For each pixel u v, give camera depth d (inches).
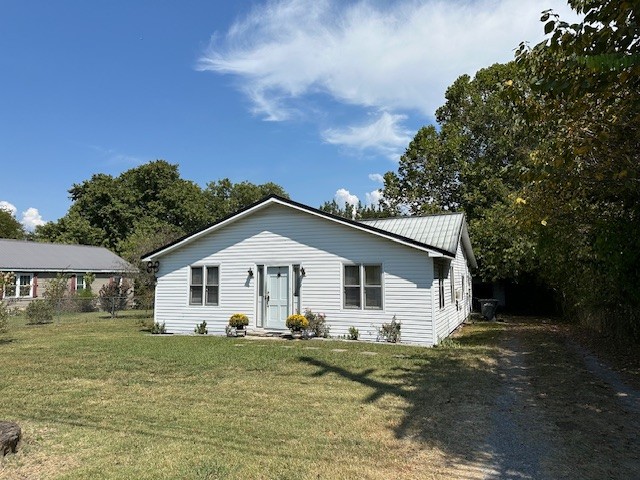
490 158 1086.4
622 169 250.2
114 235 1739.7
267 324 585.3
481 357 407.2
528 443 191.2
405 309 512.1
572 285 594.9
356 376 326.6
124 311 1006.4
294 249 577.6
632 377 316.5
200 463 169.9
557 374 331.0
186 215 1804.9
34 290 1087.6
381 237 527.8
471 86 1163.9
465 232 708.7
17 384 304.2
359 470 164.1
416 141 1280.8
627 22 189.3
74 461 172.6
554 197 312.5
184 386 296.0
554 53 220.7
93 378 321.7
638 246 315.9
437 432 205.8
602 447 185.8
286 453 180.2
